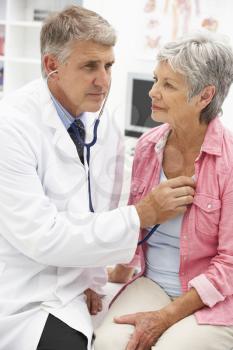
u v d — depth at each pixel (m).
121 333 1.55
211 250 1.63
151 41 4.01
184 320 1.55
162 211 1.57
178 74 1.52
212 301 1.54
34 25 4.05
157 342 1.52
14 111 1.66
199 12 3.85
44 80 1.73
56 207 1.67
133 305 1.67
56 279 1.66
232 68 1.56
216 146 1.58
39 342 1.54
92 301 1.83
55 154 1.68
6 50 4.12
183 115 1.58
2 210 1.58
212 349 1.50
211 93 1.56
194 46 1.50
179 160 1.67
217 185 1.57
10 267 1.65
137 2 3.98
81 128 1.81
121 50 4.07
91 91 1.65
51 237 1.54
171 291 1.71
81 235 1.55
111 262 1.61
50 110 1.68
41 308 1.60
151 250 1.75
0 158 1.56
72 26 1.57
